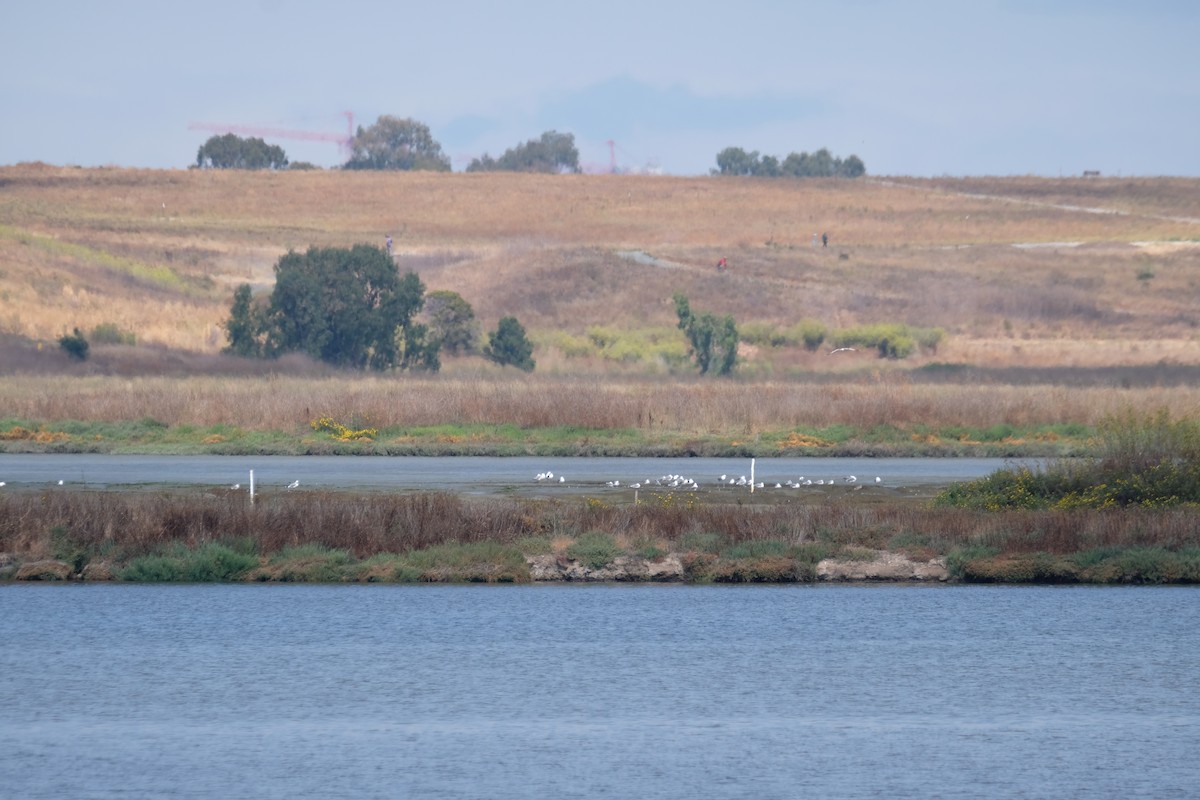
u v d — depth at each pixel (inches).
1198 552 4544.8
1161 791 2800.2
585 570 4485.7
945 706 3321.9
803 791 2787.9
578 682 3484.3
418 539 4601.4
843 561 4539.9
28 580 4379.9
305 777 2839.6
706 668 3602.4
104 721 3179.1
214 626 3932.1
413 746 3029.0
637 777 2854.3
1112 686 3474.4
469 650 3730.3
